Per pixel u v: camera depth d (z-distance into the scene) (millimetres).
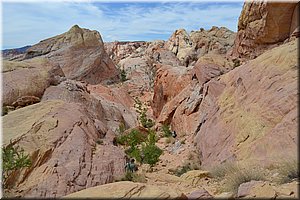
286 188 5656
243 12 22703
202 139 15648
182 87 28078
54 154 11609
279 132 9430
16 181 9586
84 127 15156
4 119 14086
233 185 7055
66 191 9703
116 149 15000
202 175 10359
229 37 43469
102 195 5391
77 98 21328
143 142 20516
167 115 25875
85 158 12039
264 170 7879
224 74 19844
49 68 23266
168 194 5438
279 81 11805
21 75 19938
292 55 12164
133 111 36031
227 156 11461
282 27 18500
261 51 20672
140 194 5445
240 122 12406
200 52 43250
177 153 16781
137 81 54656
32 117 14328
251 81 13898
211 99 19078
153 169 14016
